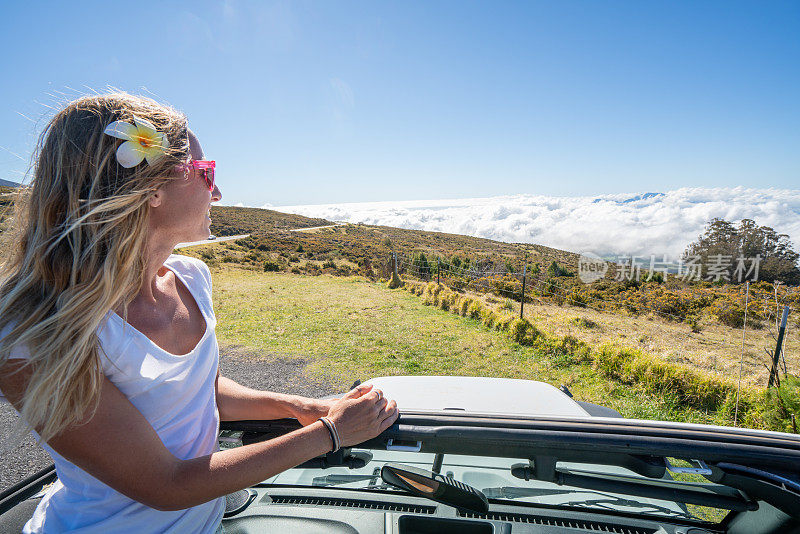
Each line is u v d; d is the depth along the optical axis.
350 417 0.85
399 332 11.05
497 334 10.73
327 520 1.17
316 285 20.91
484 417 0.98
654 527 1.15
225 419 1.04
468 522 1.17
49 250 0.61
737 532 1.07
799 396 4.75
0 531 0.94
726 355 10.59
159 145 0.68
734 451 0.88
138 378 0.68
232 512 1.22
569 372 7.97
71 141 0.63
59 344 0.58
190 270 0.93
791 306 6.43
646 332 13.96
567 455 0.92
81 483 0.75
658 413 6.02
